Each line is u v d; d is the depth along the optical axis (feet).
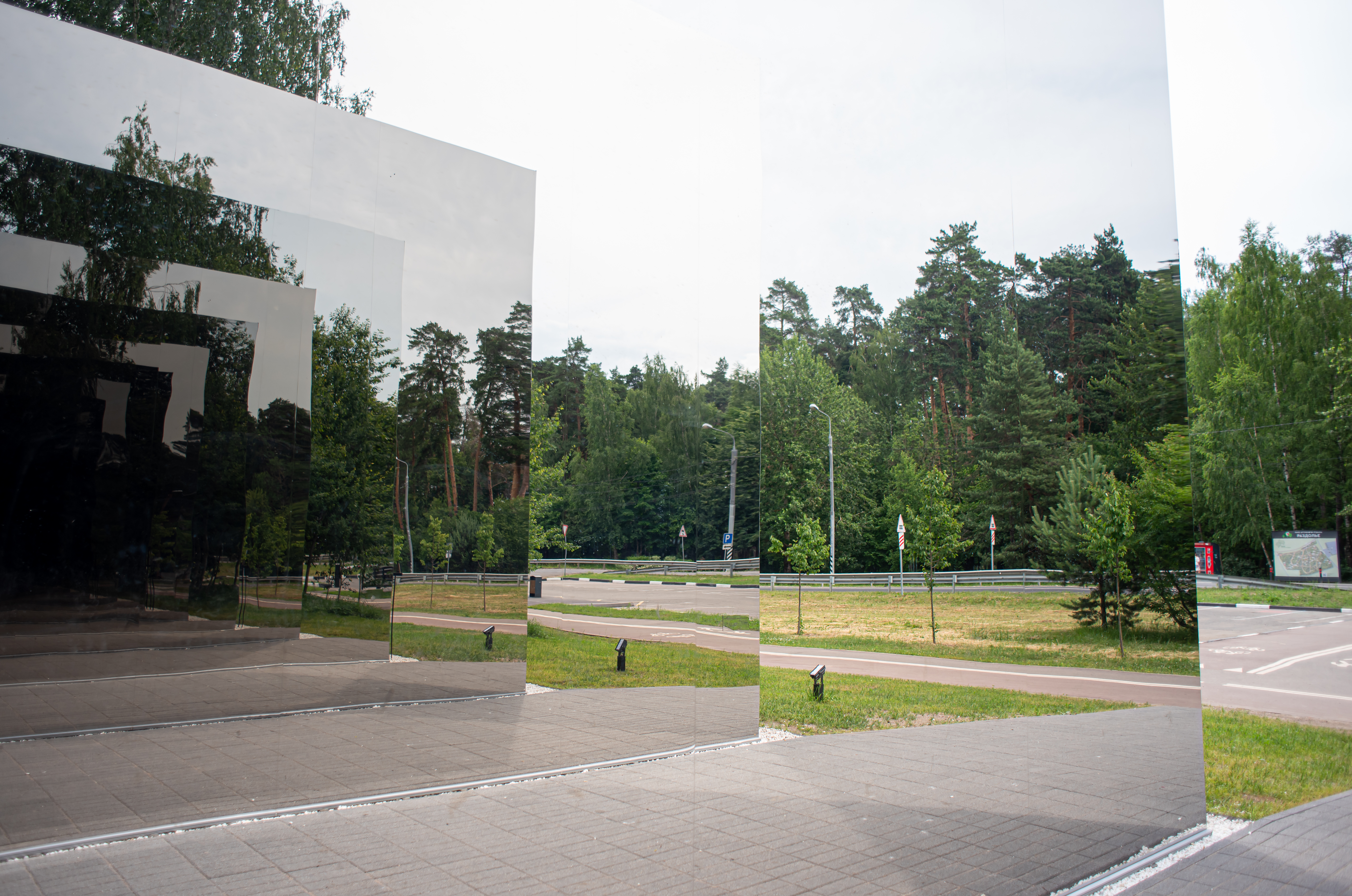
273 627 15.55
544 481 22.45
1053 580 27.55
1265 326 92.32
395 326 18.52
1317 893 16.12
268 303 15.75
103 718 12.91
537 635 21.85
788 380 33.60
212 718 14.35
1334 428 87.66
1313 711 34.71
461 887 12.10
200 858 12.18
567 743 20.57
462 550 19.89
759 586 28.60
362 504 17.60
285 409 16.02
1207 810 21.36
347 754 16.37
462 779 17.10
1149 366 27.22
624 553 24.45
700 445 27.22
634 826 15.88
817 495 32.42
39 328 12.57
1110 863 16.81
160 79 14.07
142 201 13.82
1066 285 28.17
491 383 21.13
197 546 14.38
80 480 12.92
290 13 16.12
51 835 12.03
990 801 19.67
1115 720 25.80
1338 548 84.99
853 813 18.11
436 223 19.62
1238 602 78.02
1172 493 26.71
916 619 29.35
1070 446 27.76
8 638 12.00
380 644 17.79
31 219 12.51
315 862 12.42
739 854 14.99
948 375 29.86
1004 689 27.40
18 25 12.46
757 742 24.39
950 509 29.60
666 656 25.29
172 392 14.16
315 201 16.70
